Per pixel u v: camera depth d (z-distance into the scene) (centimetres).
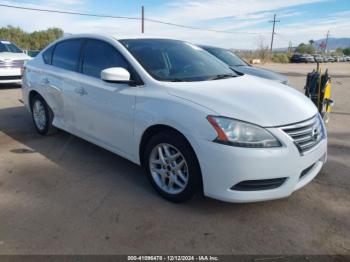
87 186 355
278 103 304
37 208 310
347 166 422
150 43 396
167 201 325
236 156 267
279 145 274
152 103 319
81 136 432
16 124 595
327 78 632
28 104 541
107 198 330
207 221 292
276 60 5219
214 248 257
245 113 279
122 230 278
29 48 4931
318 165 327
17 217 294
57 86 453
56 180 369
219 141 272
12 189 346
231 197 277
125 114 348
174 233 275
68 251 251
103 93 373
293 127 282
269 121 277
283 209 314
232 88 329
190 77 356
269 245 262
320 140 316
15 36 4862
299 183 296
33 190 345
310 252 254
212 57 436
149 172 337
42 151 456
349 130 611
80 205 316
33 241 262
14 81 985
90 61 410
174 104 302
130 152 358
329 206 321
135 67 348
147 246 258
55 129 515
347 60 7119
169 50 396
